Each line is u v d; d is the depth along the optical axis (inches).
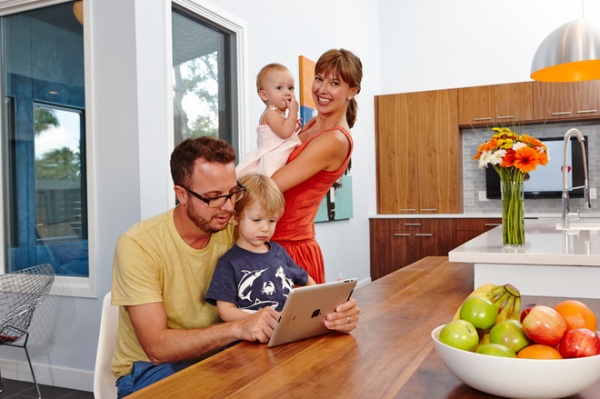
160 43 122.8
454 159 227.5
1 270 135.6
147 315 55.1
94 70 120.6
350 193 213.0
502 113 219.8
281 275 59.7
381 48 250.1
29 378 131.6
